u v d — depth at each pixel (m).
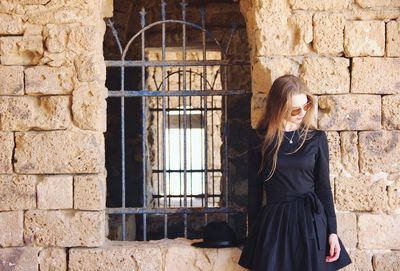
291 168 3.96
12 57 4.54
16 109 4.52
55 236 4.54
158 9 8.46
